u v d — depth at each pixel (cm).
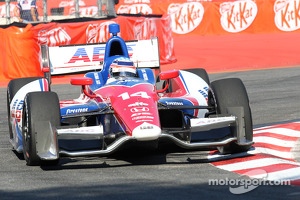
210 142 2406
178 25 9600
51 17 7231
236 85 2550
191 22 9556
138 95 2506
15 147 2741
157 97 2570
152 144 2372
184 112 2717
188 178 2195
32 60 5541
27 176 2312
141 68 2870
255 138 2923
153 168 2377
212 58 6969
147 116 2362
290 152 2650
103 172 2338
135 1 10400
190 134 2436
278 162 2398
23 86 2878
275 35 8975
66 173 2341
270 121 3438
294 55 6906
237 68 6106
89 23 5844
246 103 2512
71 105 2686
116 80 2702
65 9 7338
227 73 5675
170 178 2203
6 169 2459
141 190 2042
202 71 3094
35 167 2470
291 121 3409
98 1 6838
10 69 5559
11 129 3008
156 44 3111
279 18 9194
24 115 2509
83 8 7344
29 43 5531
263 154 2545
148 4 9738
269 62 6456
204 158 2520
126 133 2347
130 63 2770
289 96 4238
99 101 2602
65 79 5800
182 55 7350
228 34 9412
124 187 2091
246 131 2497
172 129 2544
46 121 2403
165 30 6656
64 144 2591
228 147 2548
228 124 2455
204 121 2416
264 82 4966
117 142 2317
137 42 3097
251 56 6988
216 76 5472
